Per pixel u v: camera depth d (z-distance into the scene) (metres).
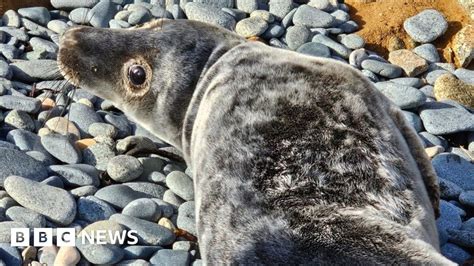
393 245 0.85
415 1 1.60
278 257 0.87
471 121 1.34
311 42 1.50
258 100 1.00
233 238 0.91
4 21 1.53
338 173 0.92
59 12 1.57
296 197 0.91
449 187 1.21
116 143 1.29
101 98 1.35
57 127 1.29
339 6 1.61
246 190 0.93
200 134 1.04
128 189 1.17
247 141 0.97
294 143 0.95
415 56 1.49
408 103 1.37
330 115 0.97
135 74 1.18
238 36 1.18
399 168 0.95
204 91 1.11
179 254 1.08
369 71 1.46
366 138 0.95
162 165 1.24
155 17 1.54
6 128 1.29
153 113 1.18
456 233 1.12
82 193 1.16
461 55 1.50
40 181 1.17
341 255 0.84
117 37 1.20
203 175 0.99
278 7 1.57
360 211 0.89
